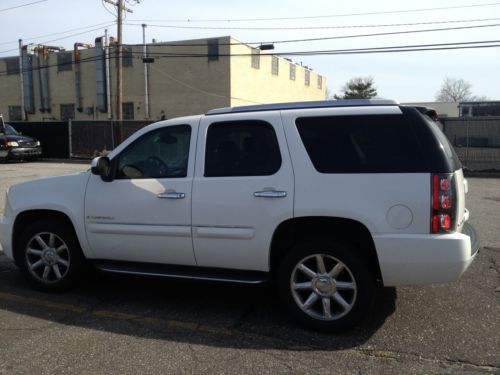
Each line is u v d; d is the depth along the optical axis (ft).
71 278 16.65
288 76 190.90
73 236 16.55
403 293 16.42
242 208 13.93
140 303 16.02
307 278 13.79
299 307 13.76
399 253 12.66
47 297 16.58
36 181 17.25
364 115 13.37
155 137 15.47
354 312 13.23
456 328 13.74
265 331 13.76
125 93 150.82
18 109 167.94
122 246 15.62
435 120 14.70
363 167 13.07
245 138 14.38
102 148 87.04
